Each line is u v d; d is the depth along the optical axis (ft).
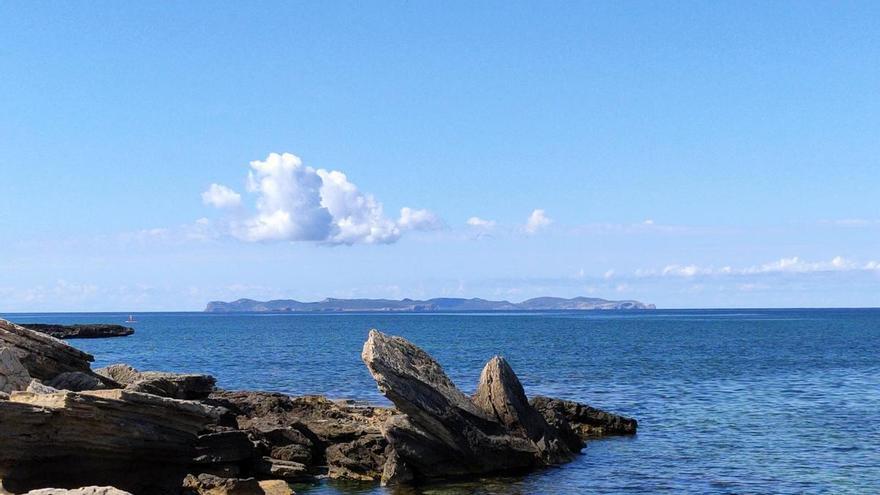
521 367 281.95
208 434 100.73
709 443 137.39
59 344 107.45
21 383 89.15
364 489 104.78
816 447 133.08
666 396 200.23
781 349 394.93
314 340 497.87
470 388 212.23
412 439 110.32
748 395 202.80
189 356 342.44
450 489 105.19
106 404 79.30
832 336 544.21
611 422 147.33
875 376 253.44
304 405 137.18
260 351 379.14
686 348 400.88
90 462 79.46
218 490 90.63
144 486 84.74
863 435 143.84
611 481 110.11
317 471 113.91
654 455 127.65
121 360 315.99
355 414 137.08
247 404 132.98
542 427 125.08
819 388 219.41
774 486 106.83
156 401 84.28
